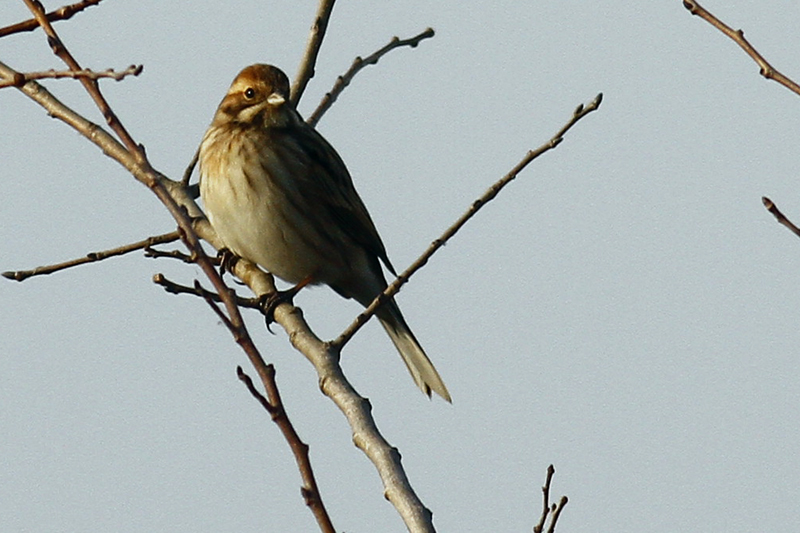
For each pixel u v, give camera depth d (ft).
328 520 20.30
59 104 34.47
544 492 24.25
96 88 22.11
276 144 41.19
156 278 26.86
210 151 40.98
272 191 40.88
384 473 25.39
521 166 28.55
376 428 26.78
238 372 20.67
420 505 24.45
